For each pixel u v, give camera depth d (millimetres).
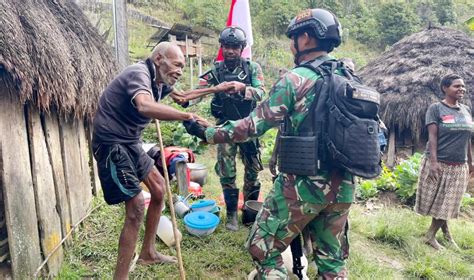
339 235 2211
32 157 2719
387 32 21344
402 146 7398
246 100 3561
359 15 23531
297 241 2408
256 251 2201
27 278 2521
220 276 3064
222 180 3811
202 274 3006
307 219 2105
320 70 2031
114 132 2377
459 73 7016
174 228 2617
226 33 3520
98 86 3840
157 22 17328
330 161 2014
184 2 20062
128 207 2467
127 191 2395
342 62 2168
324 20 2086
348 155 1916
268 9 20875
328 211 2162
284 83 2031
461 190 3723
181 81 12273
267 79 15180
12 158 2465
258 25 20312
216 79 3617
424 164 3877
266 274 2188
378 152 1991
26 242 2541
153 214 2854
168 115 2148
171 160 4512
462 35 7926
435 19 22781
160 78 2453
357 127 1922
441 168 3699
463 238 4098
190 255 3262
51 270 2803
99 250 3217
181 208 3973
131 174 2424
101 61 4066
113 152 2365
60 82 2824
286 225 2125
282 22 20203
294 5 21500
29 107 2715
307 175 1996
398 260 3588
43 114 2959
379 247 3816
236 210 3844
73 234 3369
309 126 2016
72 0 4430
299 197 2059
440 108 3734
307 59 2172
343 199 2090
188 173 4812
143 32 16016
